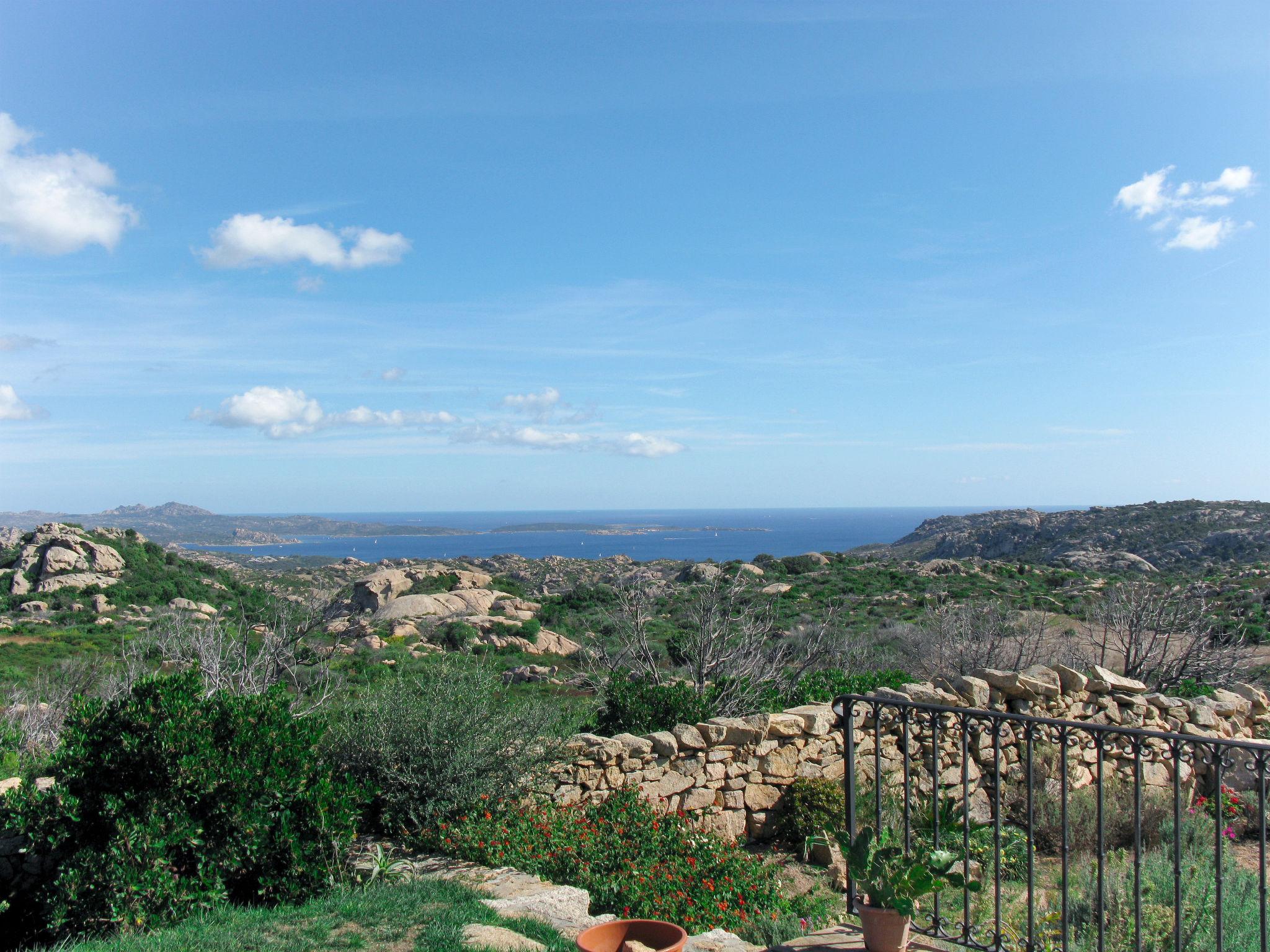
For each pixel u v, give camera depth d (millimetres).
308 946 4832
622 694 10445
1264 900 3598
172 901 5527
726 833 8531
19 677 20391
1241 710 10594
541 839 7000
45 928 5559
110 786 5848
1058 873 6938
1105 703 9836
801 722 9117
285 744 6297
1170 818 7645
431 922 5242
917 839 4656
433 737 7523
